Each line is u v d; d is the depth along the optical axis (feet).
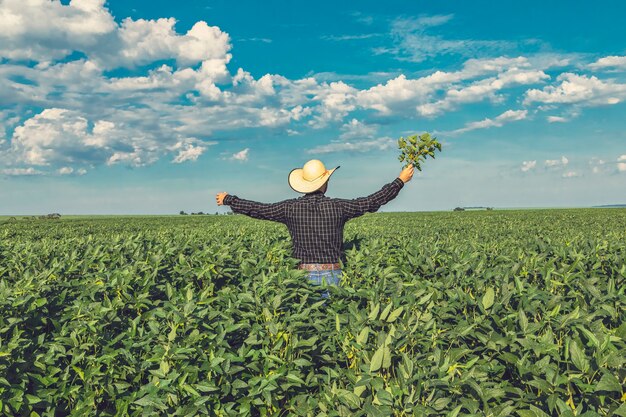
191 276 20.84
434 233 38.65
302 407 13.05
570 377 10.55
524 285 17.65
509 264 22.09
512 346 12.50
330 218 21.84
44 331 17.26
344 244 28.12
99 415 13.69
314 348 14.58
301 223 21.98
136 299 17.54
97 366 13.87
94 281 19.58
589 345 11.78
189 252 27.07
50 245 30.32
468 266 20.38
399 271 21.94
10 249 29.30
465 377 11.12
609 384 9.58
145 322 17.19
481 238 37.29
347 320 15.33
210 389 12.03
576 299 16.02
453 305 15.90
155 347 13.71
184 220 151.02
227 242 29.76
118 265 23.79
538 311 15.39
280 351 14.23
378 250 25.20
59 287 20.38
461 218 104.73
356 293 17.49
